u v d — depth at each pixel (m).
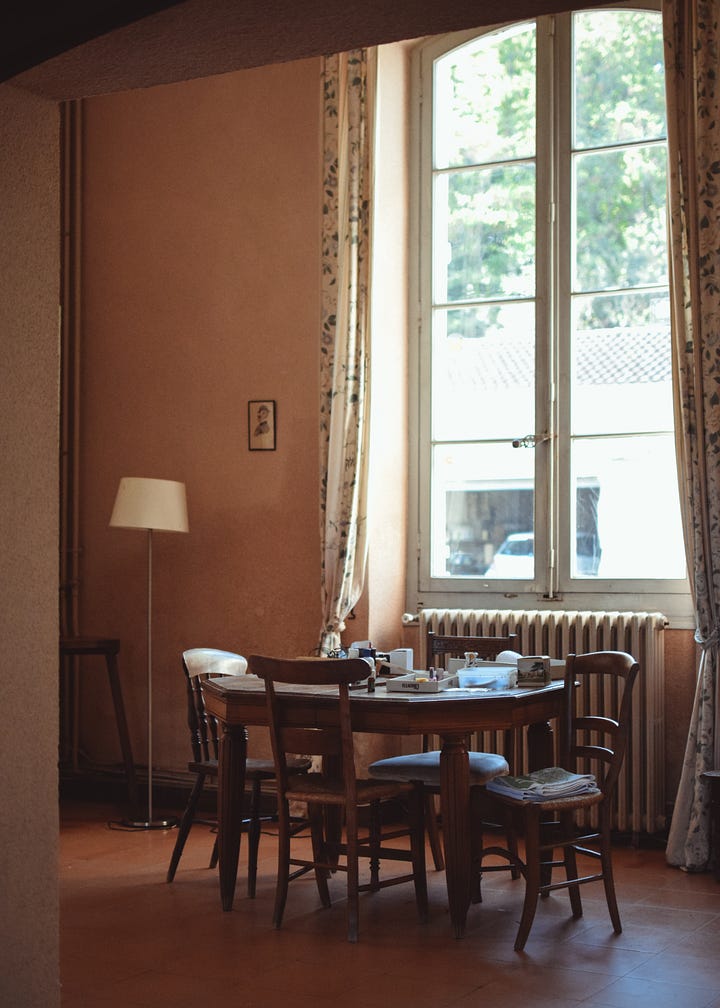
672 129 5.32
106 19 2.24
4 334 2.52
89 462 6.99
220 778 4.52
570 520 5.96
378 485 6.12
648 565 5.80
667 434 5.79
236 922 4.28
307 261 6.32
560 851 5.38
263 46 2.35
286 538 6.33
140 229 6.85
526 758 5.69
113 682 6.47
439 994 3.47
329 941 4.04
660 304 5.82
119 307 6.91
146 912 4.42
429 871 5.03
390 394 6.23
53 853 2.60
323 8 2.17
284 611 6.33
